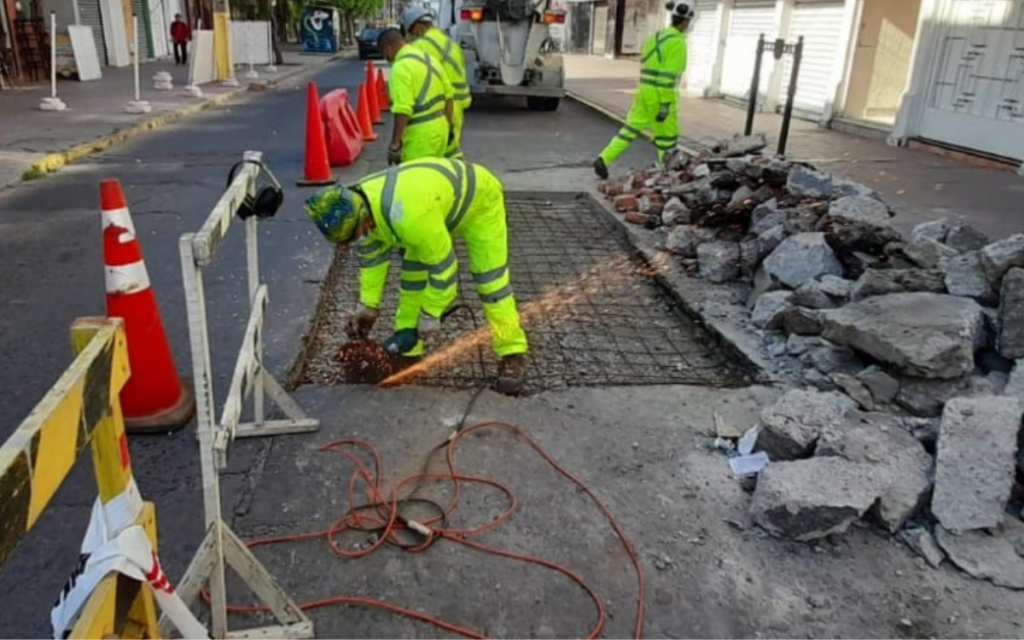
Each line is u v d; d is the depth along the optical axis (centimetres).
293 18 4059
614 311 475
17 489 99
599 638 213
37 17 1783
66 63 1820
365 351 390
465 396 346
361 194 298
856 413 299
